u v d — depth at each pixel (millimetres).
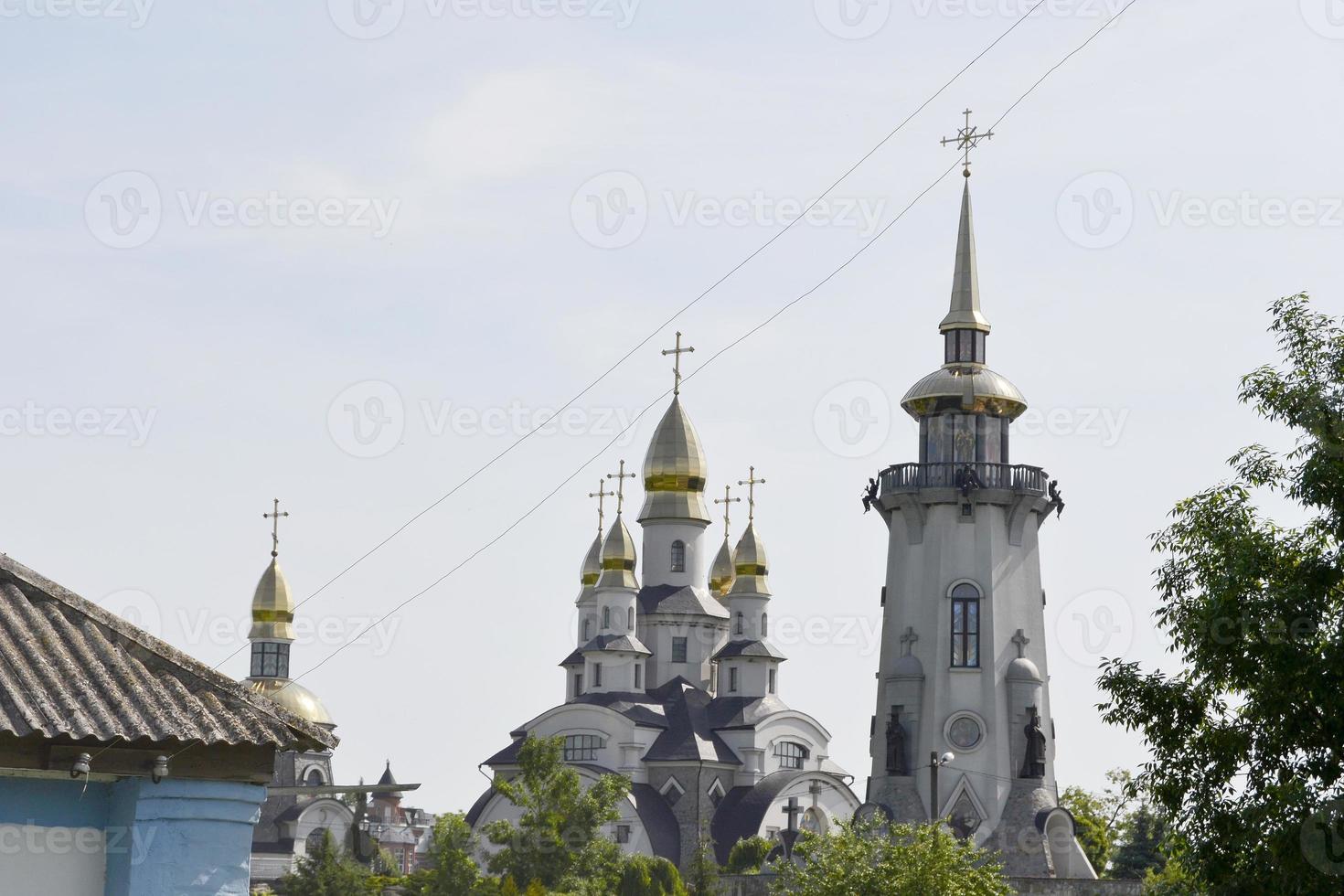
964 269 177125
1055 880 154500
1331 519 50812
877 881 114438
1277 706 49562
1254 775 50875
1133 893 152375
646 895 190875
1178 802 52219
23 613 39562
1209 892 51062
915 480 170375
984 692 165375
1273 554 51625
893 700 167125
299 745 39594
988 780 163500
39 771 36969
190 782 38125
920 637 167875
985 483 169000
